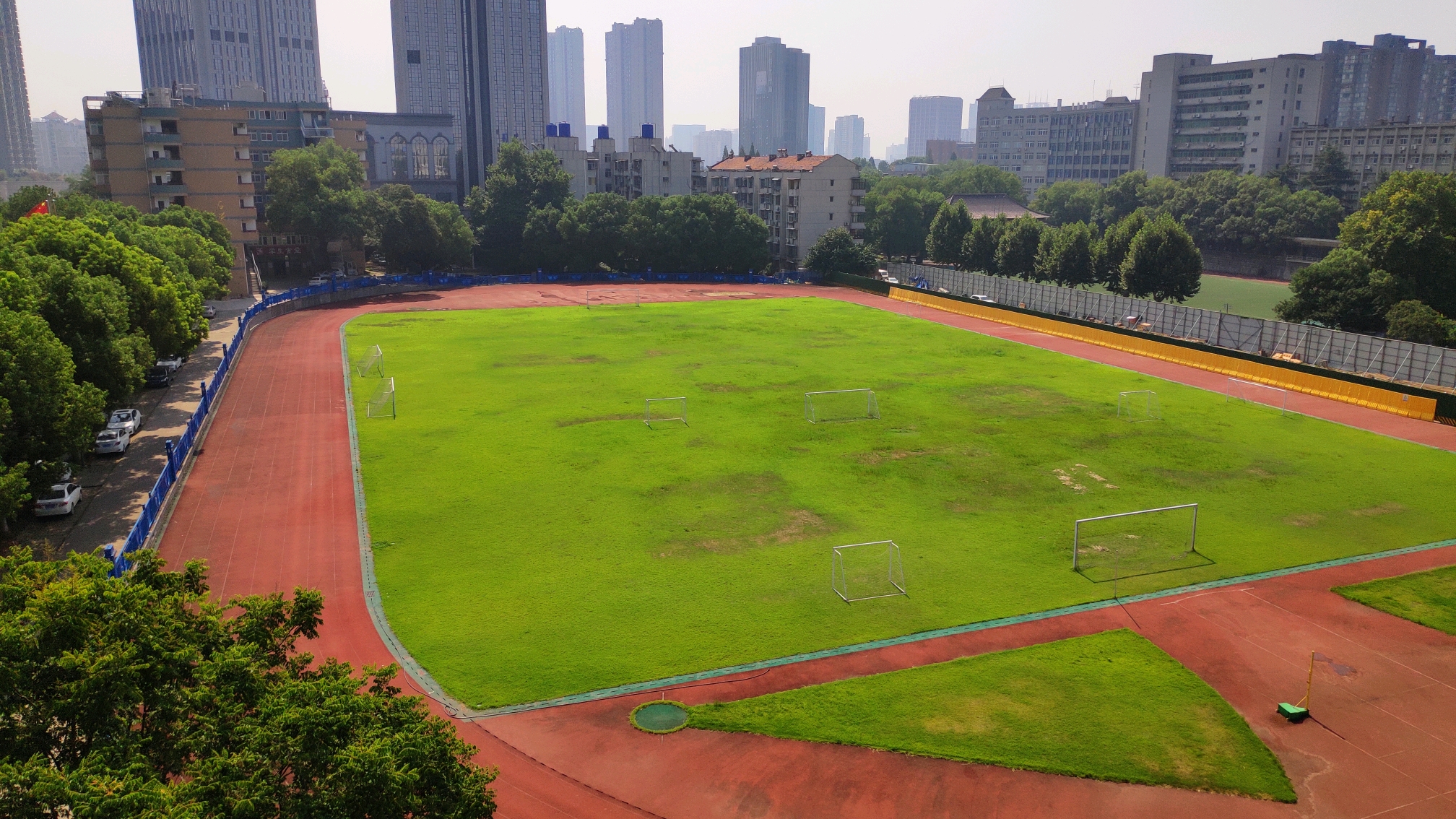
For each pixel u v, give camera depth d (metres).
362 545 39.31
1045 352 82.00
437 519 42.19
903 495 45.19
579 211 134.25
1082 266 112.75
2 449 36.81
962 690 28.31
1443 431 56.44
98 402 40.59
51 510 41.91
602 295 120.31
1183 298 102.75
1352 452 51.97
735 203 140.88
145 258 61.56
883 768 24.67
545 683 28.73
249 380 70.12
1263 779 24.22
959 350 82.44
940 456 51.34
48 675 17.17
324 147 141.62
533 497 45.00
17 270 46.09
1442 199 87.31
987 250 129.12
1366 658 30.30
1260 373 70.19
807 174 144.00
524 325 95.75
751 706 27.52
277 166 122.38
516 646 30.92
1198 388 67.94
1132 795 23.62
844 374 72.19
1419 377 66.62
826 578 36.06
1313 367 66.44
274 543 39.53
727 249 135.50
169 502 44.31
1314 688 28.52
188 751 16.70
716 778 24.38
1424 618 32.91
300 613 20.88
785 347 83.81
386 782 14.95
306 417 59.78
